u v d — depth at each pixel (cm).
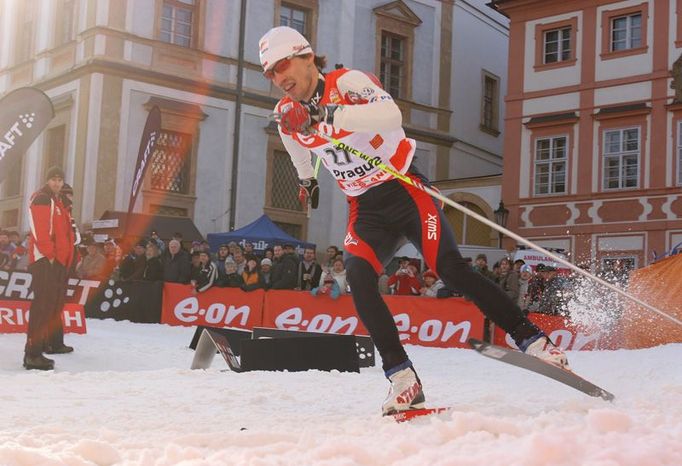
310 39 2175
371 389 446
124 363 741
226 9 2047
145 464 220
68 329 932
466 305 1036
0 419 316
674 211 1872
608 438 210
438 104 2439
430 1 2430
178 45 1972
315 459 217
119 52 1898
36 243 677
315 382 480
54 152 1989
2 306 910
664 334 978
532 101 2119
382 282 1223
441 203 329
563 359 314
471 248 1755
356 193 325
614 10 1997
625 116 1958
